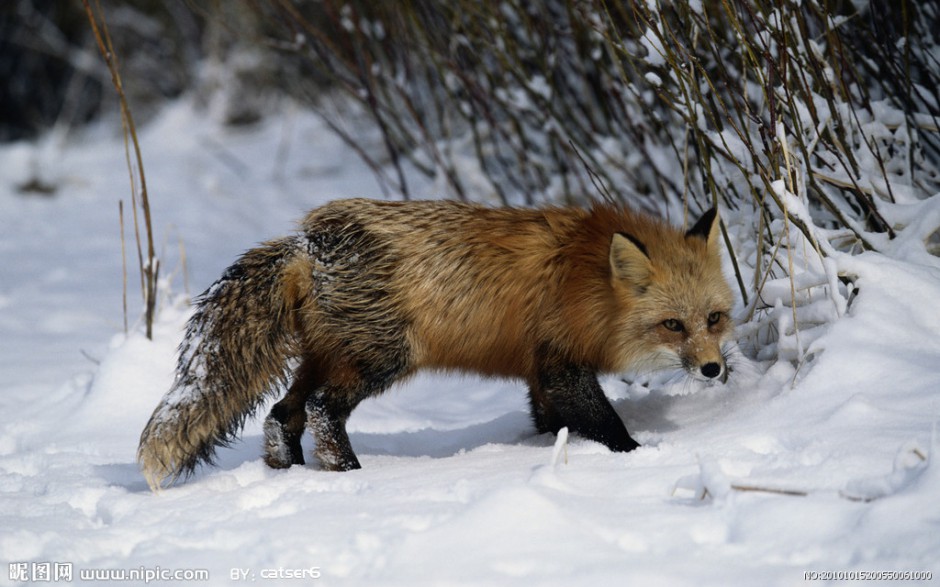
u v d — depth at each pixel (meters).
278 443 9.12
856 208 11.15
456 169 18.66
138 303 18.34
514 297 9.25
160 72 39.94
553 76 16.36
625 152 15.55
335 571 5.72
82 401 12.14
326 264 9.15
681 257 8.91
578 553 5.62
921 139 11.88
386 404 12.52
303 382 9.49
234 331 8.82
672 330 8.83
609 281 8.94
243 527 6.66
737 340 9.98
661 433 9.07
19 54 39.81
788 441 7.66
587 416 9.09
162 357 12.59
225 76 35.94
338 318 9.11
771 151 9.85
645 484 6.96
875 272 9.18
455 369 9.80
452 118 21.28
